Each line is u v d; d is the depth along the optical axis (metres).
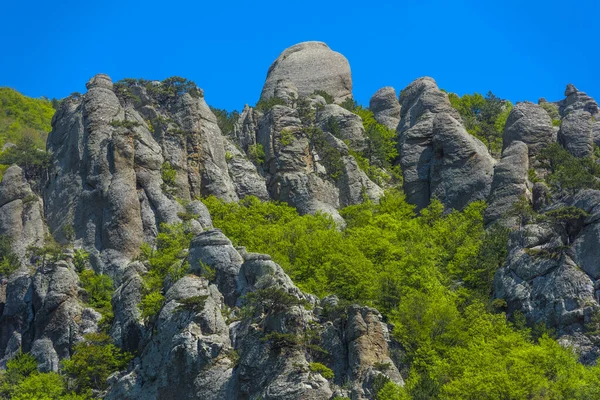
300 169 151.12
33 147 150.88
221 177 146.38
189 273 115.75
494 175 141.12
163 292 116.25
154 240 131.25
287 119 156.75
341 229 140.12
